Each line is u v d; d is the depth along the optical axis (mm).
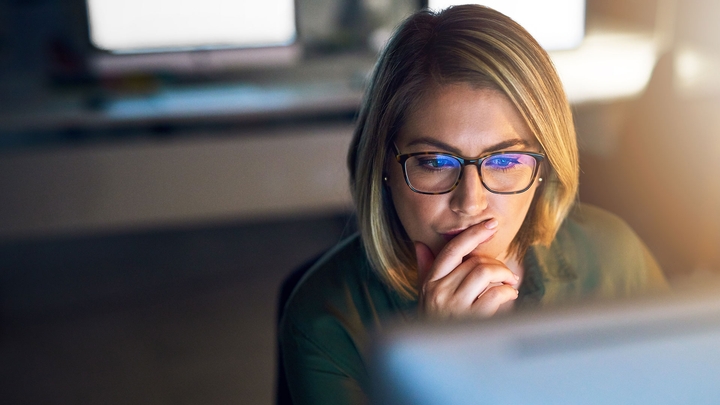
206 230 3727
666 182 1957
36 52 3123
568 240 942
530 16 3068
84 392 2311
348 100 2932
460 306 729
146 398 2260
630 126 1985
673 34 3039
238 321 2768
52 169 2727
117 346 2611
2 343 2652
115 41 3002
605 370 378
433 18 747
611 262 942
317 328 850
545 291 900
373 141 767
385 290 863
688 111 1927
